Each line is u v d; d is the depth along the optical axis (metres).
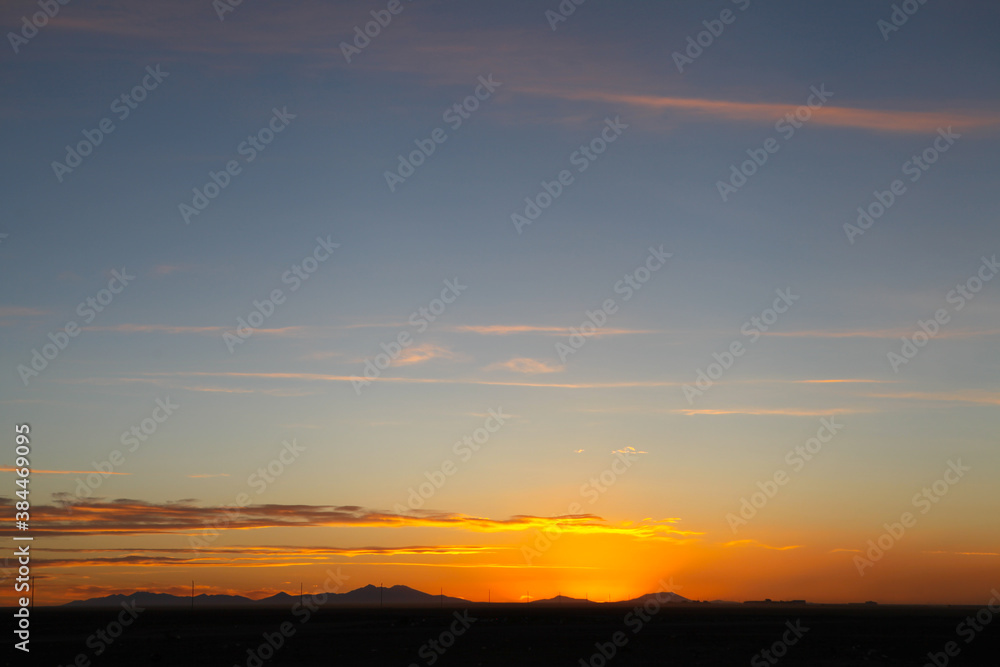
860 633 88.94
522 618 134.62
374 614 182.62
